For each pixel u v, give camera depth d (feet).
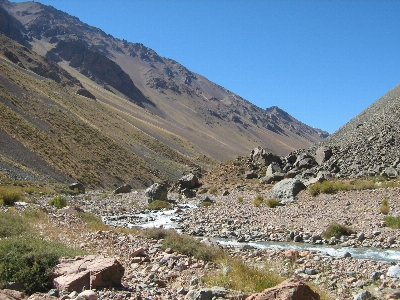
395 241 62.18
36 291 32.55
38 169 237.25
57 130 336.49
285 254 52.90
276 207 103.35
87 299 27.89
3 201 108.78
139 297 30.27
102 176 300.81
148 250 51.13
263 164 192.95
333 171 152.87
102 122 503.61
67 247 44.29
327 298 34.14
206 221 92.27
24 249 36.86
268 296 26.96
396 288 38.09
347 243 63.26
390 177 127.13
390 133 169.78
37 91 428.56
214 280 37.14
